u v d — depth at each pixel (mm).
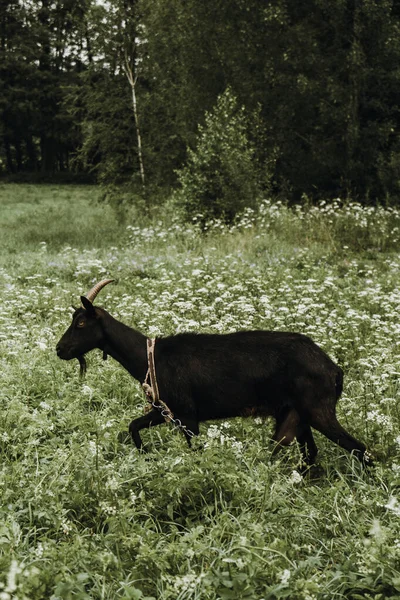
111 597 3680
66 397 6762
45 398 6949
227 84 23312
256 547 3818
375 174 22938
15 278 13141
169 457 5266
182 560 3951
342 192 23328
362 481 5020
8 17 56406
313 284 12125
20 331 9227
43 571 3631
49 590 3600
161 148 24828
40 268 14000
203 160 19812
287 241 16672
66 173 55875
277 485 4719
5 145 60906
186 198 19703
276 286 11969
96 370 7559
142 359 5582
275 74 22828
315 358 5324
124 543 4016
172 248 15695
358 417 6207
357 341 8812
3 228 21688
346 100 22250
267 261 14570
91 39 25297
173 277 12508
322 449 5727
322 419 5285
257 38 22828
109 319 5695
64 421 6246
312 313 9945
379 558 3816
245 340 5480
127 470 5141
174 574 3893
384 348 7996
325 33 23203
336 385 5379
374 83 22688
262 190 21391
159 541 4203
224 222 18688
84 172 55094
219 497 4688
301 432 5398
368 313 10500
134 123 25766
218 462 4934
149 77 25547
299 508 4668
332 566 4098
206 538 4176
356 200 23016
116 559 3859
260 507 4625
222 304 10633
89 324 5668
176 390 5453
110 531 4246
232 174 19547
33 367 7535
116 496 4641
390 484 4742
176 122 24469
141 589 3742
